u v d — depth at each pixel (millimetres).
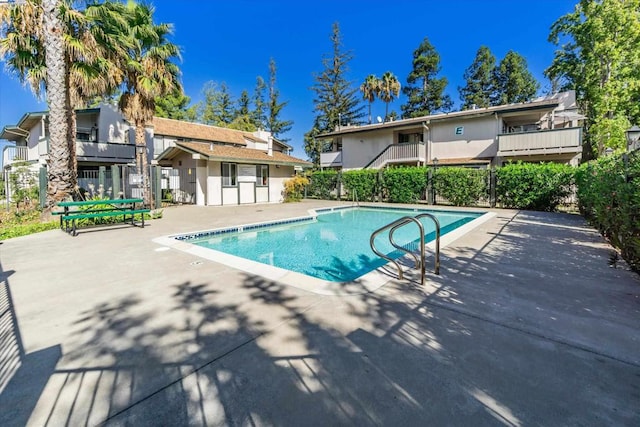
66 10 9383
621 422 1629
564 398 1818
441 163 18578
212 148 15953
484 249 5605
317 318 2943
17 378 2076
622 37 17609
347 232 9680
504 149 16500
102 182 12430
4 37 9297
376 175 17969
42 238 7078
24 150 20203
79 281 4086
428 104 35938
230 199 16328
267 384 2000
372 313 3033
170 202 17219
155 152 21125
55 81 9242
